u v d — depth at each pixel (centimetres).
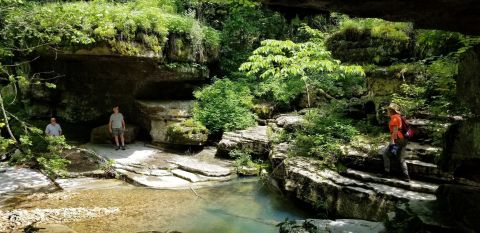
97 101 1642
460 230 427
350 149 892
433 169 734
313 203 827
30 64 1556
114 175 1142
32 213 820
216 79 1623
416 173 759
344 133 1001
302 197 857
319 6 322
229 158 1289
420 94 916
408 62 980
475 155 378
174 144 1417
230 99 1481
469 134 388
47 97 1645
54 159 929
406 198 666
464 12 293
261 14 1767
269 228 759
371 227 531
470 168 398
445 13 302
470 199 430
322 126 1065
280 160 1025
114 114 1393
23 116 1622
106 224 769
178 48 1420
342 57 1091
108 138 1497
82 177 1128
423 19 328
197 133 1355
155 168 1191
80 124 1659
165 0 1614
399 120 737
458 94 413
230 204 912
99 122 1667
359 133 1001
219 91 1513
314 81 1360
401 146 740
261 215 836
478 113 379
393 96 927
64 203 901
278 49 1137
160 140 1452
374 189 729
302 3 323
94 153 1302
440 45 886
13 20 1039
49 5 1202
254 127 1411
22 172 1141
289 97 1469
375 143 877
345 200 757
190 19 1527
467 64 391
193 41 1476
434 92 902
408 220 471
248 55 1730
